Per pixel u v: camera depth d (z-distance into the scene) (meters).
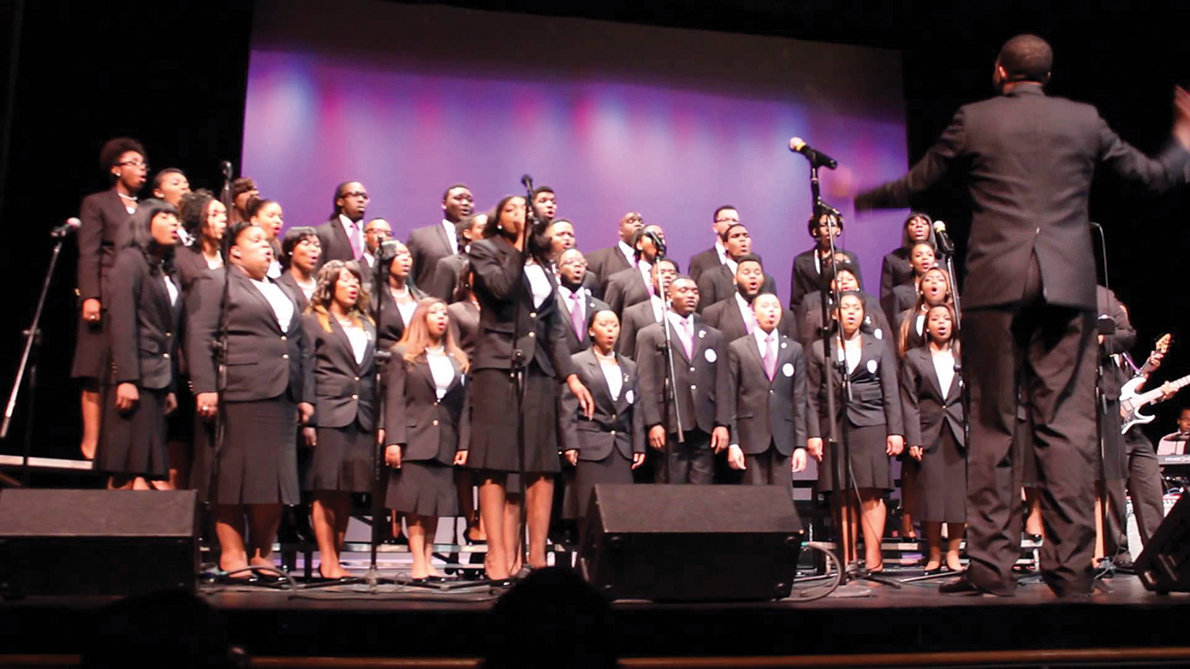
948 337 5.28
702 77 8.24
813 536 6.12
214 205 4.87
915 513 5.30
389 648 2.92
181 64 7.21
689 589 3.22
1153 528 5.72
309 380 4.52
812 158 4.23
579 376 4.95
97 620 1.45
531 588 1.55
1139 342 7.11
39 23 6.73
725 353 5.34
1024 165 3.38
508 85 7.95
